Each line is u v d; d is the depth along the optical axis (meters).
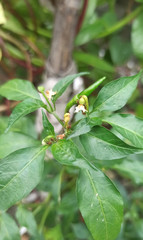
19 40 0.56
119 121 0.25
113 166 0.41
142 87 0.60
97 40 0.61
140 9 0.52
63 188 0.46
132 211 0.47
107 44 0.62
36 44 0.56
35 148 0.25
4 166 0.24
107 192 0.24
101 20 0.54
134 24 0.52
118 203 0.24
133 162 0.42
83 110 0.24
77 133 0.24
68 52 0.45
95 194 0.24
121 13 0.63
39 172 0.24
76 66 0.53
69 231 0.48
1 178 0.23
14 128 0.40
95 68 0.54
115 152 0.24
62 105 0.40
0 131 0.39
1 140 0.34
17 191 0.23
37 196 0.53
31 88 0.30
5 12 0.51
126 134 0.25
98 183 0.25
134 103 0.57
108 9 0.63
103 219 0.24
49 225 0.47
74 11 0.41
